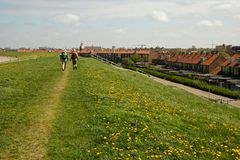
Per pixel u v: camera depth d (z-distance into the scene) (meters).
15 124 16.67
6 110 19.28
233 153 15.66
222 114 33.06
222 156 14.89
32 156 12.88
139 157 13.07
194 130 18.88
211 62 126.56
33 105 20.88
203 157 14.36
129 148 14.01
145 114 19.95
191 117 23.09
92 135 15.29
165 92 42.19
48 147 13.78
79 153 13.20
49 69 44.19
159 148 14.48
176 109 25.25
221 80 103.56
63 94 24.89
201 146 15.81
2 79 30.84
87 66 54.41
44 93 25.02
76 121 17.39
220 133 19.38
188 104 34.84
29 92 25.08
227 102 61.59
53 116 18.31
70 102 22.05
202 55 143.12
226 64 117.94
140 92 31.55
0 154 12.97
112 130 15.90
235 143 17.86
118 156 13.05
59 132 15.63
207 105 38.31
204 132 18.91
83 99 23.00
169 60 174.62
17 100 22.12
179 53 178.00
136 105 22.64
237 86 88.12
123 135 15.34
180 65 158.25
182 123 19.86
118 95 25.62
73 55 46.34
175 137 16.42
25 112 18.97
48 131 15.74
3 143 14.09
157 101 27.52
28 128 16.12
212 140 17.30
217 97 73.50
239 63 109.38
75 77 35.81
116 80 37.94
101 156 12.92
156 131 16.66
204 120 22.53
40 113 18.84
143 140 15.12
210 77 111.50
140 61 187.75
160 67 169.25
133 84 38.84
